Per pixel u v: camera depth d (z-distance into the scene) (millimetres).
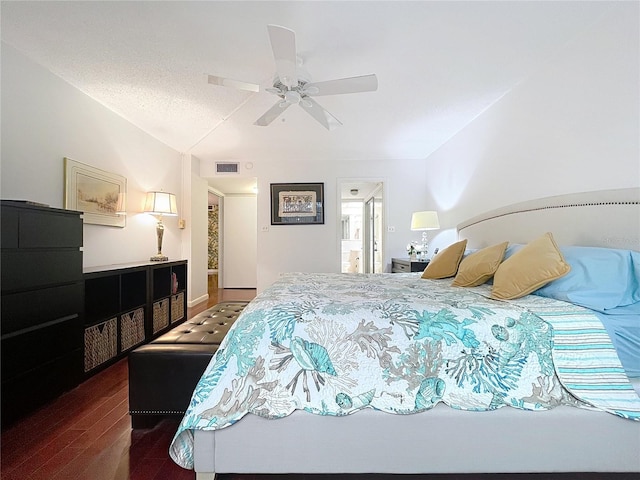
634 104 1677
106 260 3043
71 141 2631
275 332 1245
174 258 4430
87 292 2561
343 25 1991
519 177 2621
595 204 1788
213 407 1157
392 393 1187
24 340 1675
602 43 1851
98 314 2518
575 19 1882
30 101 2260
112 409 1799
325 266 5059
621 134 1745
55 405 1843
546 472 1207
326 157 4953
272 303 1451
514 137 2695
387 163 5047
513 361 1222
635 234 1576
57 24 1971
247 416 1165
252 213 6984
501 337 1245
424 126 3686
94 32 2057
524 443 1181
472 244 3230
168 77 2662
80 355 2051
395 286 2072
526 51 2213
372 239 6348
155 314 3160
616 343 1260
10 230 1582
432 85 2756
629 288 1390
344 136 4059
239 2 1806
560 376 1212
